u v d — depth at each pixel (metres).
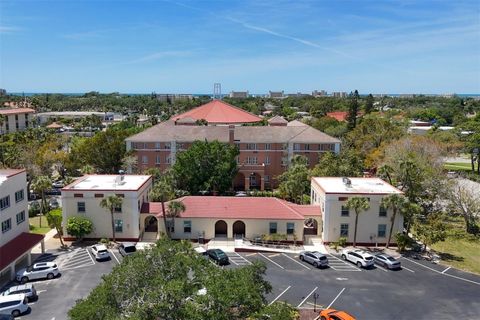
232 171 68.81
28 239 45.91
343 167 67.56
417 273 43.56
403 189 58.62
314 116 190.00
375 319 33.81
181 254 25.22
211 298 20.25
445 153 79.81
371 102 193.12
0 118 131.88
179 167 66.44
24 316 33.69
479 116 136.88
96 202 51.78
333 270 44.09
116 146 86.69
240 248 49.91
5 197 43.84
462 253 50.31
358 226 51.72
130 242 51.84
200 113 116.62
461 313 35.03
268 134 84.88
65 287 39.22
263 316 20.62
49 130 143.75
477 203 58.38
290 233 52.72
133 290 22.89
